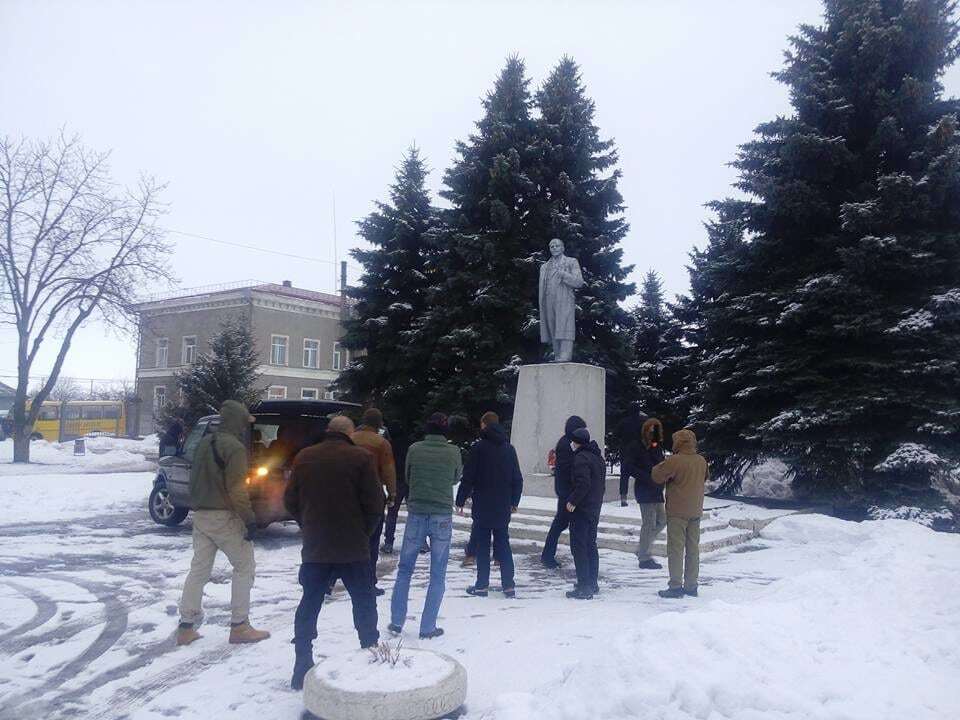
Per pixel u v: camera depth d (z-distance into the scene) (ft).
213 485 19.47
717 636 14.15
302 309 157.48
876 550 27.66
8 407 170.40
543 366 49.06
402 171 79.25
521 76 72.49
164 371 156.97
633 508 40.60
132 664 17.76
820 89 51.29
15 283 83.30
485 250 66.28
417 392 72.28
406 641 19.06
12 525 42.32
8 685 16.39
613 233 70.49
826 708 12.25
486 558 24.81
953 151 44.88
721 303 57.77
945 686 13.97
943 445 45.88
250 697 15.44
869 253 46.80
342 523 16.35
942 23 49.26
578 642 18.85
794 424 47.67
